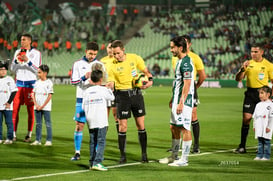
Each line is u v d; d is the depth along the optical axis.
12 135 10.78
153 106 22.34
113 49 8.30
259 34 49.91
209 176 7.12
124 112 8.37
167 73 47.75
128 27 58.25
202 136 12.20
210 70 47.12
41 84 10.57
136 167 7.92
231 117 17.28
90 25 57.94
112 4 63.75
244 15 53.66
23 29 55.75
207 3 59.94
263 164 8.23
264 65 9.71
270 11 54.81
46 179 6.84
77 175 7.17
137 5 63.22
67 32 56.72
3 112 10.83
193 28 53.84
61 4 60.22
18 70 11.52
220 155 9.28
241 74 9.87
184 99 7.89
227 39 50.75
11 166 7.90
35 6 59.06
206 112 19.34
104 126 7.63
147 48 53.50
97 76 7.69
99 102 7.62
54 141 11.13
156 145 10.59
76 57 53.12
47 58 53.81
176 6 62.06
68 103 23.42
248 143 11.05
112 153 9.54
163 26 56.00
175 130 8.30
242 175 7.21
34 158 8.76
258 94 9.62
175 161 8.12
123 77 8.38
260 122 8.75
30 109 11.16
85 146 10.38
